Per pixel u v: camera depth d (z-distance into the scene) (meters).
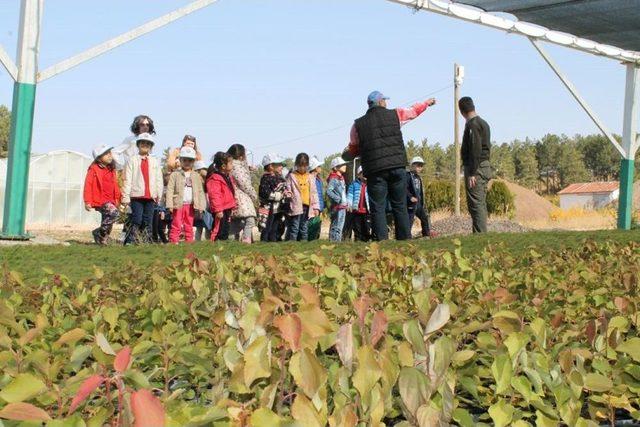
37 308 3.18
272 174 12.36
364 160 9.45
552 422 1.72
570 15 14.50
